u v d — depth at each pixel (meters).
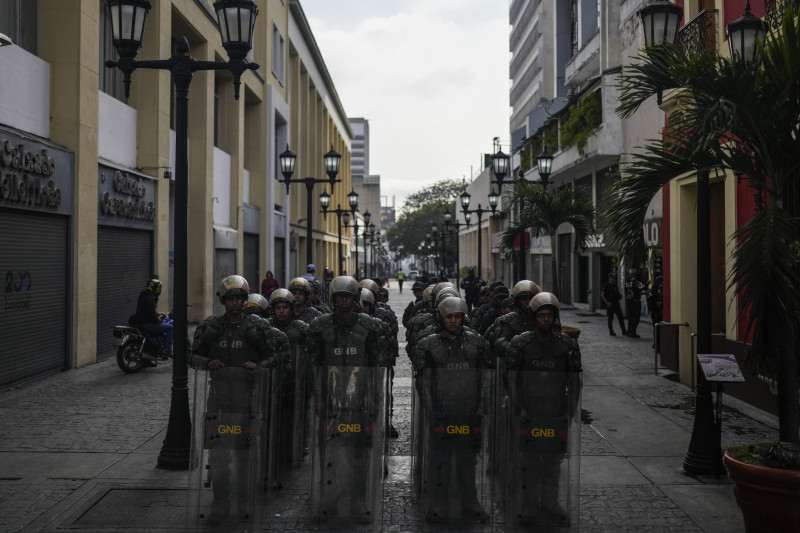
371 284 10.69
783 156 5.73
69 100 13.68
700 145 5.41
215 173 25.11
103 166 15.24
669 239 14.08
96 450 8.00
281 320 7.51
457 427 5.33
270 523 5.78
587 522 5.96
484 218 60.38
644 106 22.55
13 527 5.71
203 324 6.39
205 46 22.97
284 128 36.78
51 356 13.05
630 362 15.55
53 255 13.09
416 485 5.80
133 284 17.28
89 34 14.16
